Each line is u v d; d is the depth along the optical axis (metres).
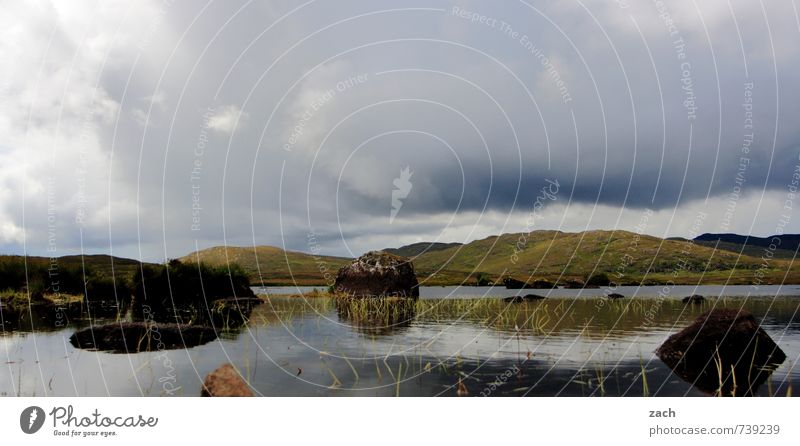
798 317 15.40
